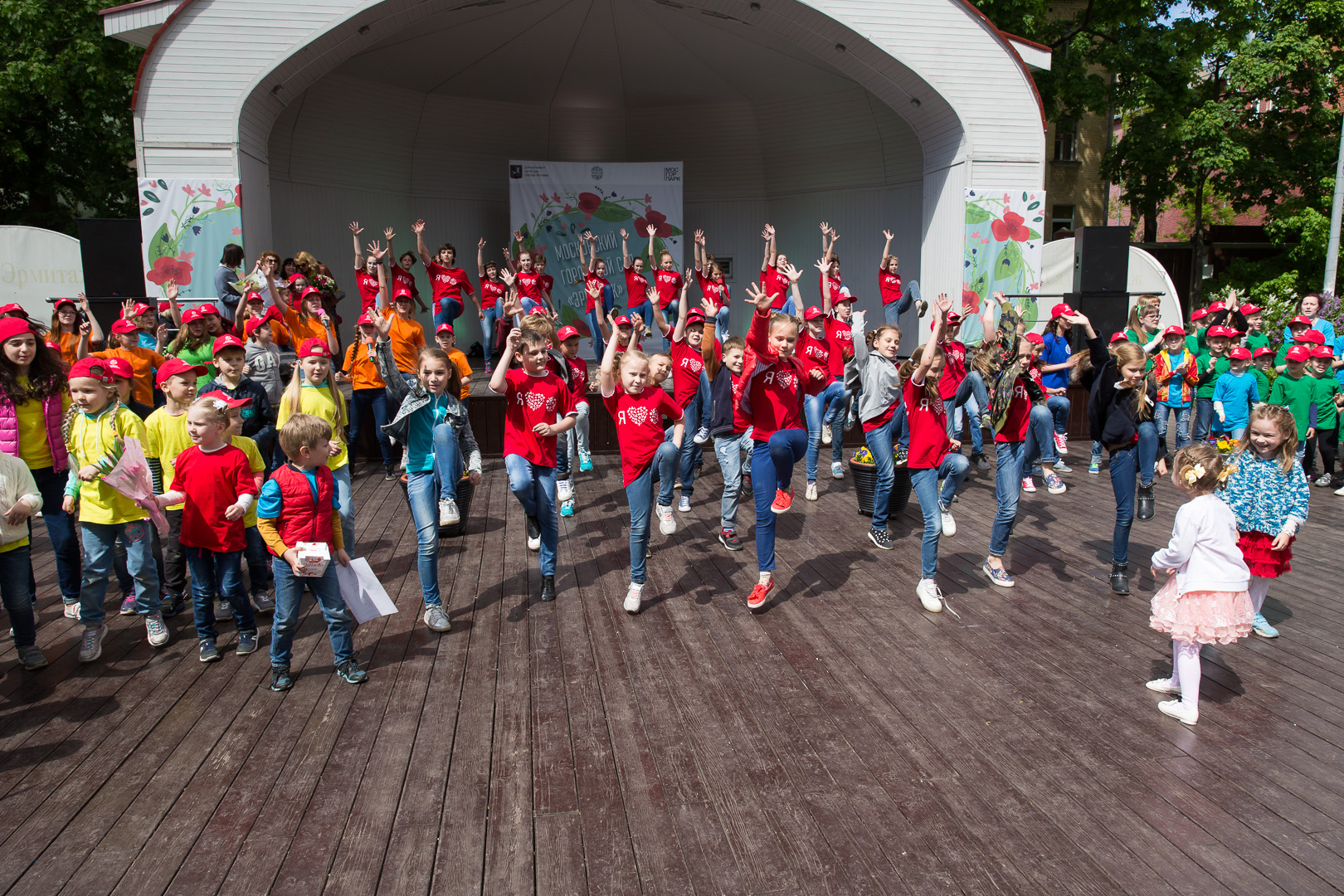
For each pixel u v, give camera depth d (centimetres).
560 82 1573
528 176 1583
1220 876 286
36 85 1556
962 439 1059
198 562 452
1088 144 2266
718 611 525
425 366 481
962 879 285
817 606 534
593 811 324
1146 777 345
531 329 507
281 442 407
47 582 595
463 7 1247
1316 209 1953
